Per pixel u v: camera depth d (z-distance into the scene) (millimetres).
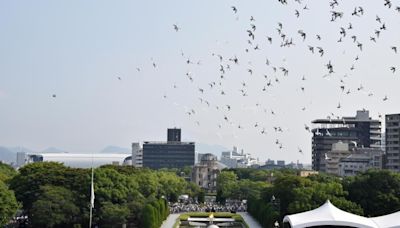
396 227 168875
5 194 191750
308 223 174000
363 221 176500
